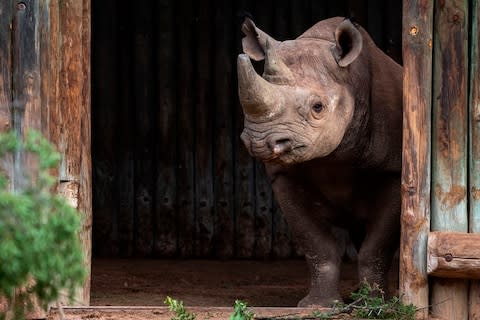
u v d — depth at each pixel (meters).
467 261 14.76
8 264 9.68
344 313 15.30
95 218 24.28
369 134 16.66
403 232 15.20
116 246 24.33
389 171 16.84
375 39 24.52
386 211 16.83
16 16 14.97
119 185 24.38
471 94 15.27
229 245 24.33
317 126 15.25
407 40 15.19
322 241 17.06
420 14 15.18
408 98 15.16
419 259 15.12
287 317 14.96
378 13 24.53
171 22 24.42
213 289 20.14
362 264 16.91
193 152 24.47
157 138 24.44
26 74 14.91
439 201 15.23
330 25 16.94
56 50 15.37
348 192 17.11
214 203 24.45
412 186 15.13
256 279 21.67
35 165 13.49
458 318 15.27
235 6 24.45
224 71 24.39
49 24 15.20
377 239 16.84
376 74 16.95
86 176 15.79
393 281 21.36
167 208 24.36
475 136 15.22
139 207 24.36
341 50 15.94
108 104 24.36
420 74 15.15
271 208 24.36
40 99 14.96
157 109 24.45
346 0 24.56
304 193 17.08
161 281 21.03
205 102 24.41
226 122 24.42
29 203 9.77
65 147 15.44
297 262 24.08
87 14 15.91
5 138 10.54
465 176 15.25
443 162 15.25
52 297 10.44
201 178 24.41
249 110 14.72
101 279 20.92
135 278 21.25
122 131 24.42
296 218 17.06
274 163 15.23
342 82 15.92
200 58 24.39
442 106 15.27
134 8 24.44
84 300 15.64
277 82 15.27
